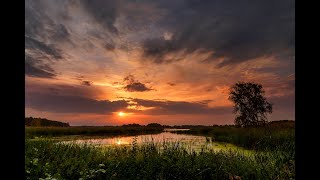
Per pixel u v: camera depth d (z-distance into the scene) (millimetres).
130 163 7449
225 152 9094
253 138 15016
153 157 7816
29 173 5004
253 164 7555
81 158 8055
